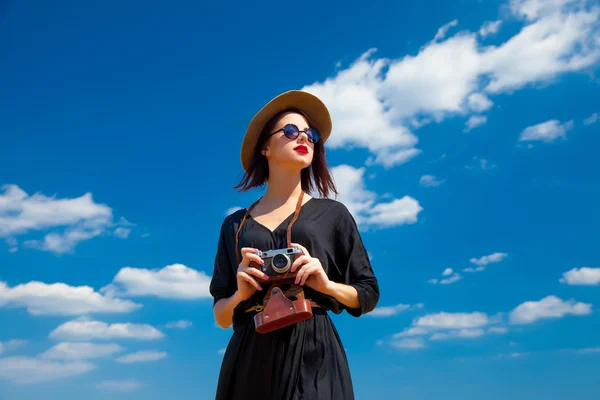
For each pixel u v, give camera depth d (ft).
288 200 16.01
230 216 16.57
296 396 13.80
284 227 15.19
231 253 15.94
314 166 17.25
